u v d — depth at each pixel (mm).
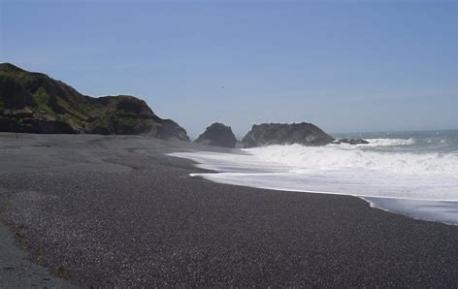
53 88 64312
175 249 11461
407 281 9883
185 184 21297
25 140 39438
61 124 55125
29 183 19703
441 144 46875
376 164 30469
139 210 15555
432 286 9648
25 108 55000
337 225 14312
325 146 61625
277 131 73750
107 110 69500
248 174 27125
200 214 15328
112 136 50344
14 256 10555
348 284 9672
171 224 13852
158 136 65125
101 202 16562
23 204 15625
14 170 23469
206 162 34344
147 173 25016
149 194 18438
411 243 12516
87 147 39094
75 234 12375
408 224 14547
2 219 13633
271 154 44562
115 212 15109
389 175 26047
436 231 13742
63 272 9750
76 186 19438
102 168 25844
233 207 16547
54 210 15008
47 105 60250
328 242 12461
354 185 22656
